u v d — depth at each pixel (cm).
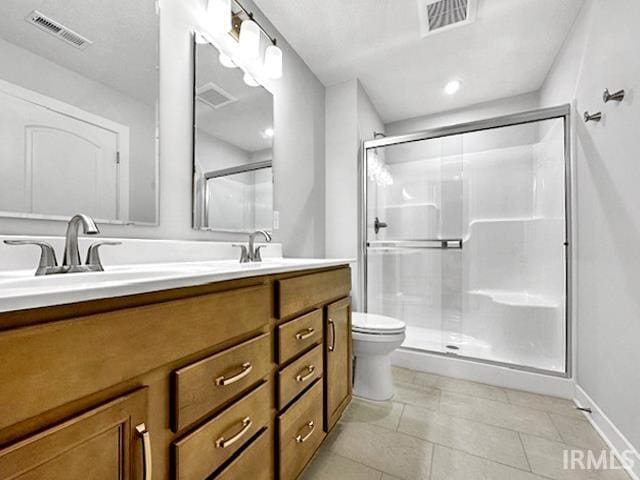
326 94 258
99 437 47
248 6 168
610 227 139
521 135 248
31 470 39
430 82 253
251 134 170
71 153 94
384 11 177
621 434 127
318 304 124
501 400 175
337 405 138
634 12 120
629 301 123
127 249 105
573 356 179
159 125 120
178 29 128
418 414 159
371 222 266
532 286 236
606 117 143
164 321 58
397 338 171
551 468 120
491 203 256
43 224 88
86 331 46
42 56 89
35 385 40
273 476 93
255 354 85
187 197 131
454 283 263
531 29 190
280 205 195
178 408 60
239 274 78
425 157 279
